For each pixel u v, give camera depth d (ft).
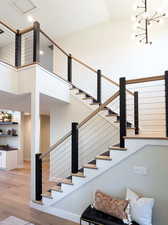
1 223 8.71
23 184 15.19
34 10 15.64
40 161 10.53
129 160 8.05
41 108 17.93
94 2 14.76
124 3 14.70
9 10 15.58
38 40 11.21
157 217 7.34
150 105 14.97
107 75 17.06
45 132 28.02
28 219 9.13
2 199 11.80
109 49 17.24
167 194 7.21
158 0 13.71
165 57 14.87
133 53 16.12
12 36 19.43
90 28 18.37
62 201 9.51
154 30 15.42
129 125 13.84
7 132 23.59
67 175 15.57
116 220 7.04
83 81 18.22
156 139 7.46
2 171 20.13
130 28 16.47
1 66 10.28
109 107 16.21
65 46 19.69
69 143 15.62
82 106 15.08
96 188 8.68
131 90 15.75
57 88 13.26
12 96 11.87
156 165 7.48
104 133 14.30
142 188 7.69
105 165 8.50
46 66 24.27
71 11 15.88
